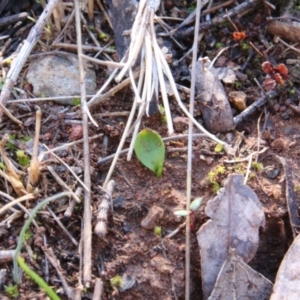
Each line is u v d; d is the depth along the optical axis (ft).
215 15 0.74
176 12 0.74
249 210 0.56
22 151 0.60
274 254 0.59
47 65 0.68
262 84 0.69
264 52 0.70
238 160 0.61
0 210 0.53
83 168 0.59
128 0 0.66
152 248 0.56
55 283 0.52
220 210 0.56
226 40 0.72
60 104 0.65
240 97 0.67
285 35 0.71
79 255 0.54
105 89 0.66
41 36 0.71
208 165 0.61
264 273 0.58
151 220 0.57
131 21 0.66
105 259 0.55
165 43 0.72
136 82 0.64
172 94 0.66
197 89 0.66
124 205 0.58
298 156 0.63
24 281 0.52
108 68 0.68
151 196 0.59
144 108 0.60
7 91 0.61
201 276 0.55
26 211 0.55
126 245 0.56
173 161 0.61
